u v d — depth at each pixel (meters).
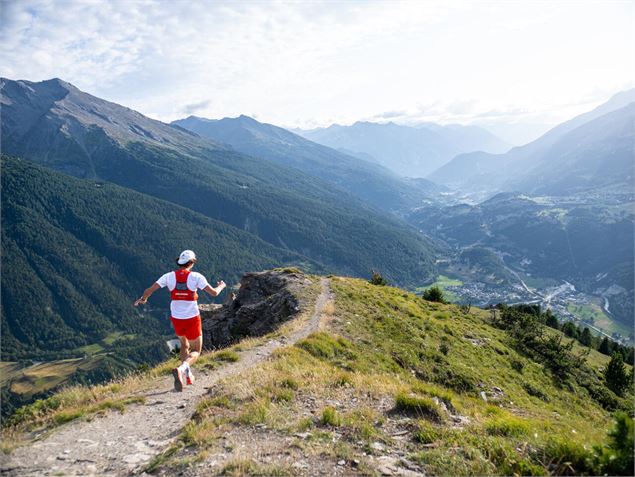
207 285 11.28
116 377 14.15
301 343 18.78
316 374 13.06
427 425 9.23
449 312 46.94
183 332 11.23
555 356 41.06
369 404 10.85
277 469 6.84
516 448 8.08
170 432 8.93
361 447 7.98
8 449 7.91
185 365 10.88
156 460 7.35
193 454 7.59
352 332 25.11
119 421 9.59
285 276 41.81
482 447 8.02
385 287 50.94
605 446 7.21
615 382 41.31
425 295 62.03
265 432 8.53
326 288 37.00
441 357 26.30
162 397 11.33
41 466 7.38
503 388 26.03
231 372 14.09
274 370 13.34
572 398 32.59
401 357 23.67
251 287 42.44
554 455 7.50
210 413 9.53
